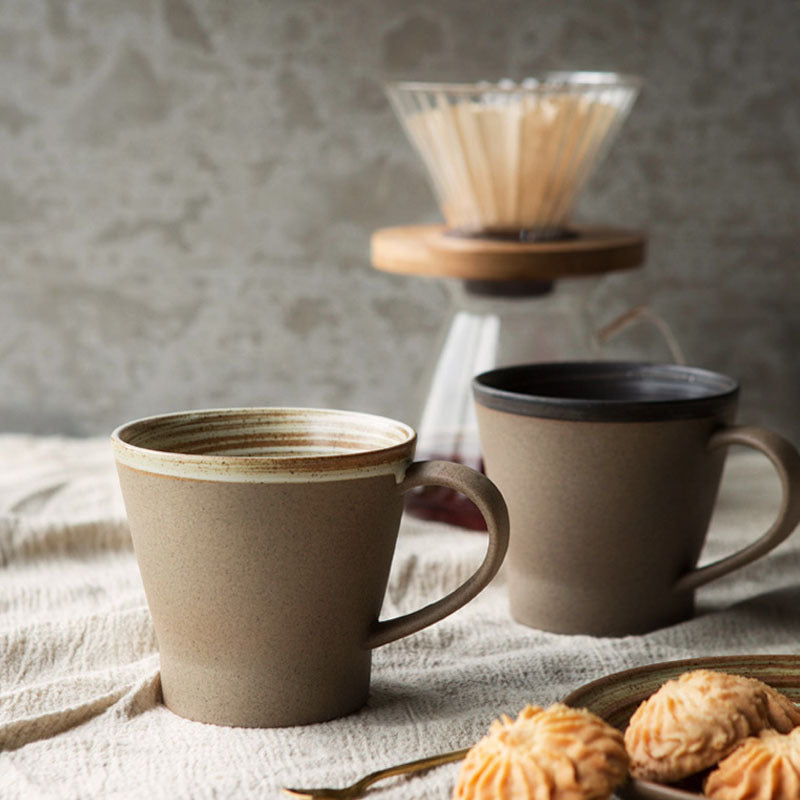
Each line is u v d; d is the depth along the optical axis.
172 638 0.82
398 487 0.82
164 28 1.31
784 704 0.79
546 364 0.94
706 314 1.34
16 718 0.83
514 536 0.91
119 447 0.81
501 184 1.07
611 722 0.80
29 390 1.38
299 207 1.34
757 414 1.35
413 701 0.85
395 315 1.35
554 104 1.05
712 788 0.76
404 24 1.30
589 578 0.90
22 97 1.33
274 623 0.81
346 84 1.31
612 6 1.29
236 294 1.35
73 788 0.79
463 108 1.06
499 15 1.29
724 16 1.29
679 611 0.91
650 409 0.87
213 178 1.34
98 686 0.85
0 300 1.37
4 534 0.98
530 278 1.04
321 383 1.37
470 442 1.07
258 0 1.30
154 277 1.35
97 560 1.00
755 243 1.33
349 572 0.81
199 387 1.37
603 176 1.32
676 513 0.89
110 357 1.37
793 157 1.31
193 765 0.80
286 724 0.82
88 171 1.34
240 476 0.79
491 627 0.92
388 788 0.79
